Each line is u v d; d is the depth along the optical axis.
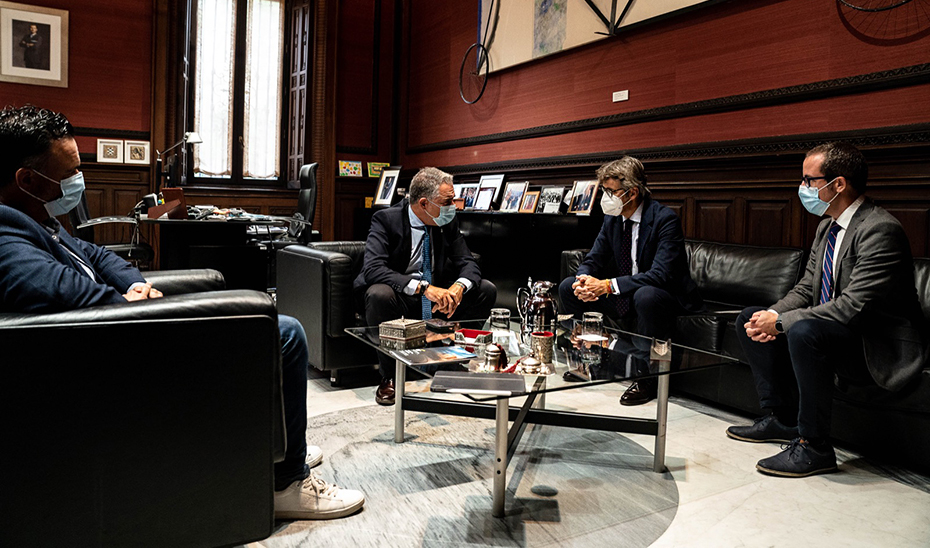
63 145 1.42
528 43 5.20
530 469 2.06
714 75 3.73
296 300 3.20
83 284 1.28
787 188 3.38
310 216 5.38
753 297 2.96
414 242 2.93
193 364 1.21
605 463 2.12
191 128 6.72
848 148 2.17
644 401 2.79
